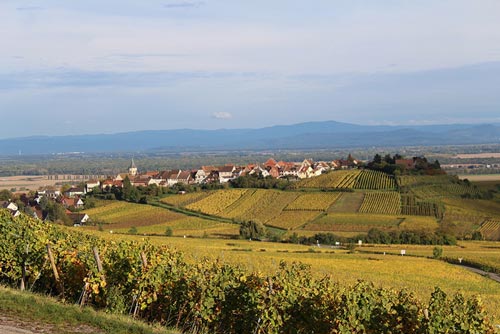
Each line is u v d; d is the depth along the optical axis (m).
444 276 59.38
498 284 55.84
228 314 20.52
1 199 150.25
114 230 112.06
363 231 113.06
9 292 19.94
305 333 20.03
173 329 19.36
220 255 57.69
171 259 22.66
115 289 20.97
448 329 19.52
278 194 150.25
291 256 70.50
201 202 146.50
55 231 29.83
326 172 191.00
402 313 19.98
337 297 20.72
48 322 17.11
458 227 113.50
